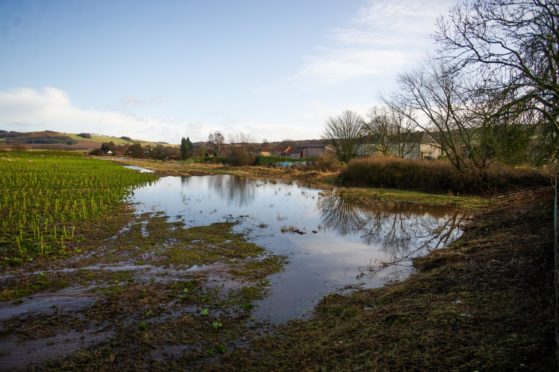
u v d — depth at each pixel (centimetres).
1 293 840
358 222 1891
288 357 603
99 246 1260
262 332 700
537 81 1419
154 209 2072
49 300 819
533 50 1424
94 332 683
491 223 1475
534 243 952
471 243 1202
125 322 725
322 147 8731
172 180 4138
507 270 816
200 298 857
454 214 2139
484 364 471
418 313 674
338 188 3491
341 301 844
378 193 3048
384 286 955
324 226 1772
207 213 2006
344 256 1262
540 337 497
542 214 1297
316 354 595
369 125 4753
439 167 3216
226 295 884
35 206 1897
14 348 623
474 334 553
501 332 541
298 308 820
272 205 2394
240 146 7206
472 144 2995
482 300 683
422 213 2173
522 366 446
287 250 1317
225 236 1477
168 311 782
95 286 908
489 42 1585
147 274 1009
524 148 1758
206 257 1188
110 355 605
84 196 2341
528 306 609
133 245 1288
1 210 1747
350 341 620
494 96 1534
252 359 602
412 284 876
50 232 1398
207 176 4897
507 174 2848
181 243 1342
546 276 721
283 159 6994
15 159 5722
